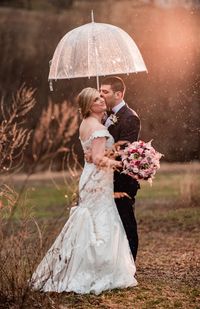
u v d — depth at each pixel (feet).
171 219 37.58
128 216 22.45
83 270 21.09
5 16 90.33
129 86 52.60
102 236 21.22
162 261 26.30
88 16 80.94
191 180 44.39
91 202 21.58
